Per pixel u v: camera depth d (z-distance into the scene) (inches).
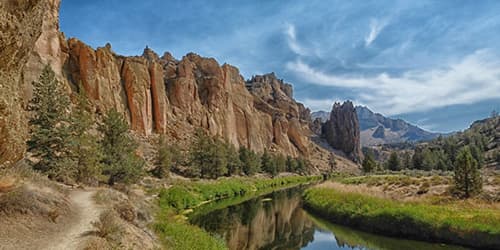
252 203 2087.8
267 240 1216.8
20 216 552.4
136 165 1712.6
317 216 1622.8
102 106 3339.1
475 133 5418.3
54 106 1289.4
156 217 1085.1
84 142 1425.9
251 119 6245.1
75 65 3403.1
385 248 1063.6
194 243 818.8
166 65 5546.3
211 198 2222.0
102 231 558.3
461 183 1379.2
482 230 988.6
